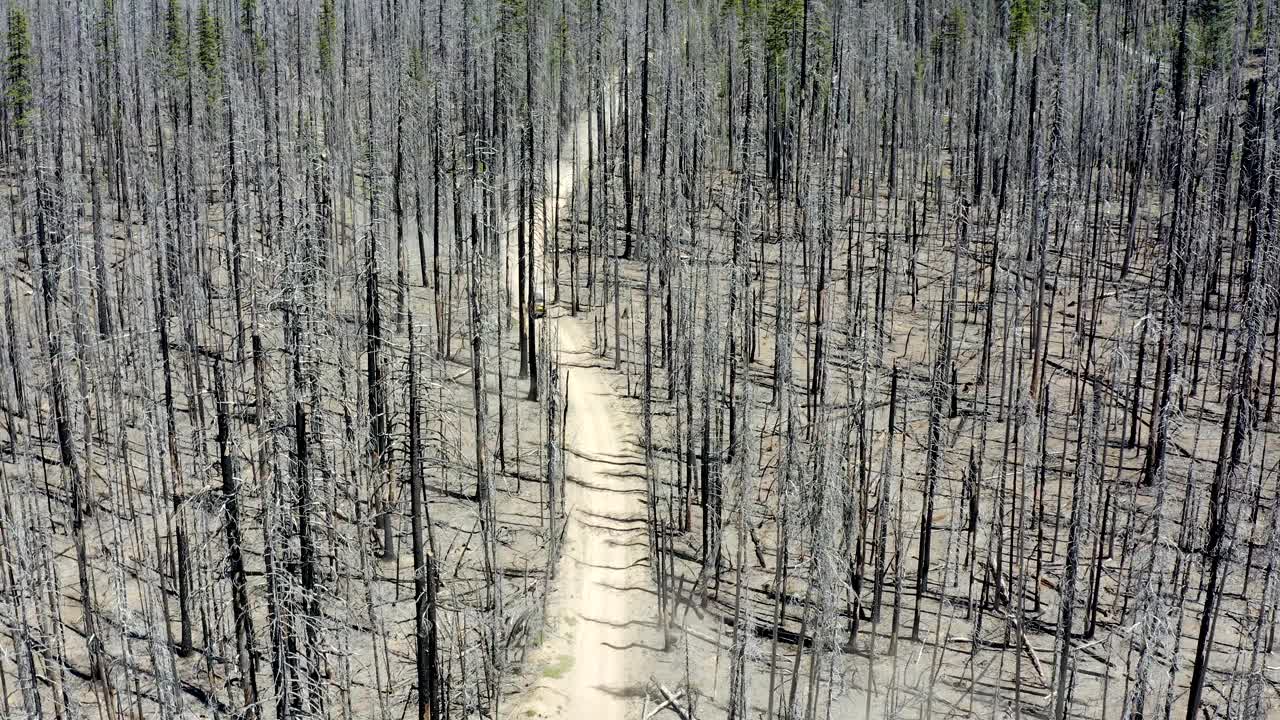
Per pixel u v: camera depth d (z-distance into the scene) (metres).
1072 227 71.44
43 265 51.53
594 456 55.72
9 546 39.44
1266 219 47.38
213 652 38.84
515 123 69.44
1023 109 84.00
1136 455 48.44
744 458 38.38
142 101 95.56
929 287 70.94
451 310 66.62
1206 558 39.41
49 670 38.34
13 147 87.12
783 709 37.06
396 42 99.12
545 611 43.06
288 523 27.36
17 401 56.94
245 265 52.22
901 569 38.38
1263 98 54.06
